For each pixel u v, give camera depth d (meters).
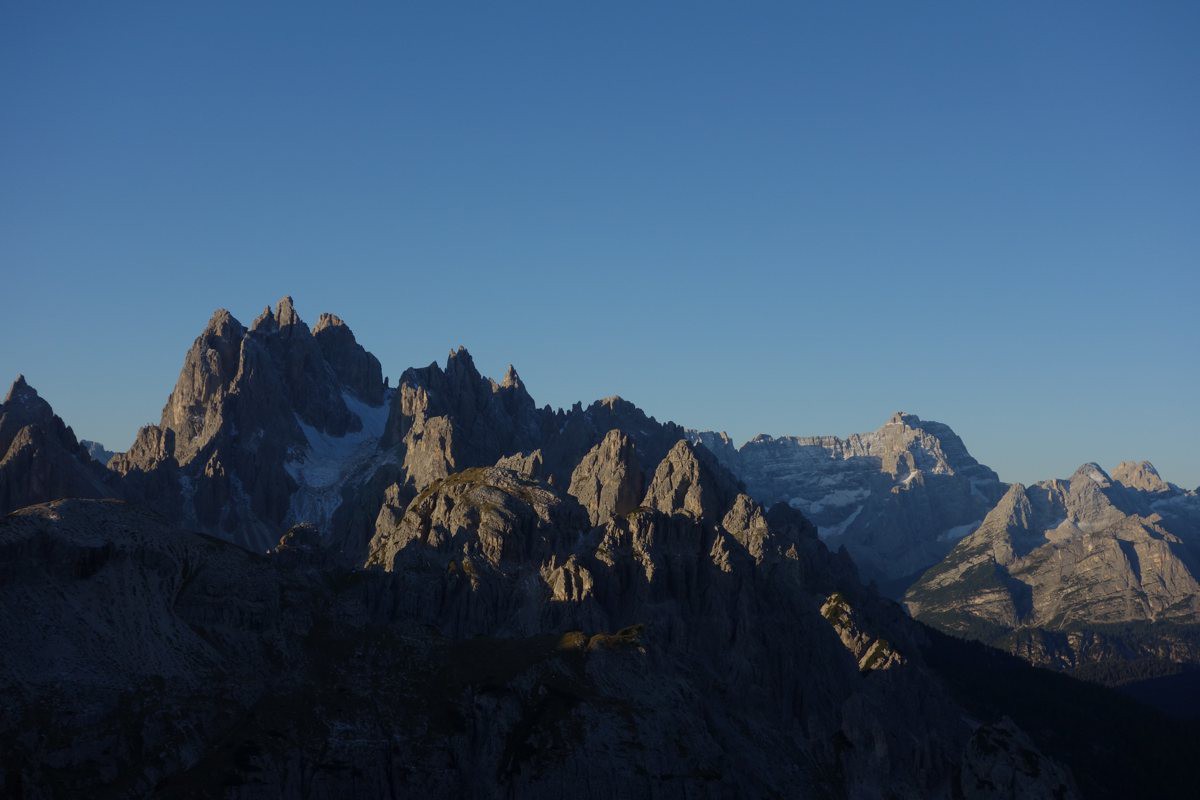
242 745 187.62
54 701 177.62
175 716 186.50
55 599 191.25
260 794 182.00
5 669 178.12
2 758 167.00
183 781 178.75
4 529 194.12
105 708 181.12
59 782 169.88
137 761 178.50
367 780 193.00
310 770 190.25
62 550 195.38
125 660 190.25
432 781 196.88
